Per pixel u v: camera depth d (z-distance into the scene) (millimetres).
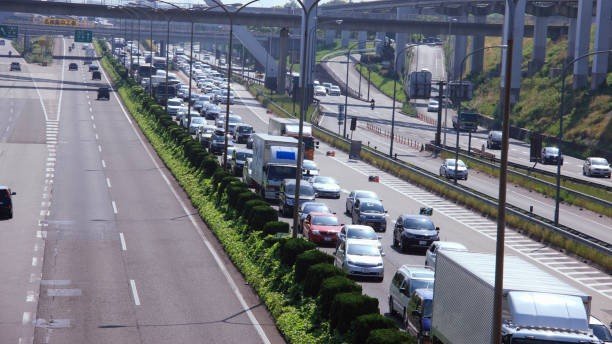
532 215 86875
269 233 63562
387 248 71562
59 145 129625
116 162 115250
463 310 36281
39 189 92125
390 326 39188
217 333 45531
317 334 42844
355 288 44562
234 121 152250
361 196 85312
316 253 50875
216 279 57250
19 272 56906
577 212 99812
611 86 193625
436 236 69875
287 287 51250
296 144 92438
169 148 121250
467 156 141625
